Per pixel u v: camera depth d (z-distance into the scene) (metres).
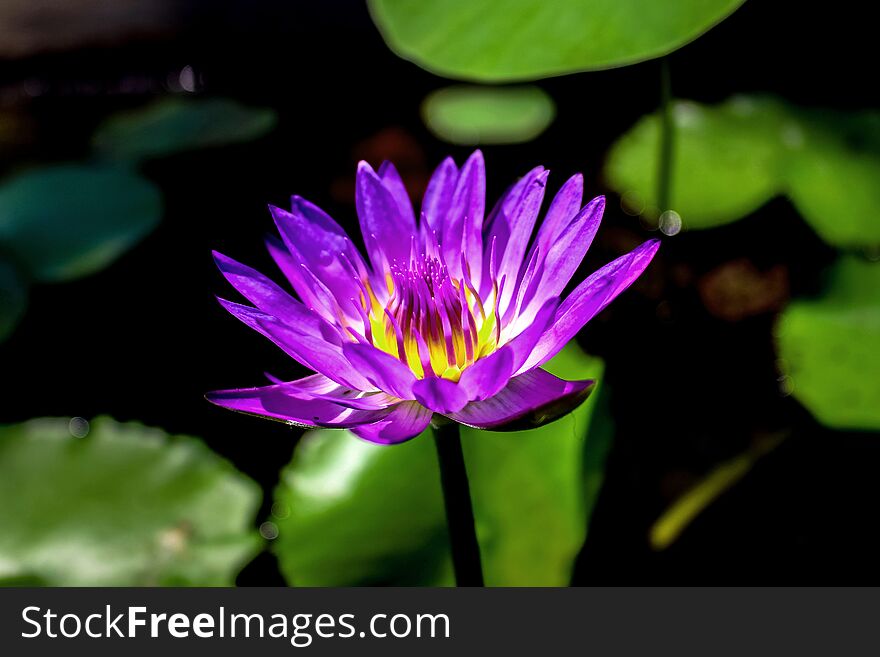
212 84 0.67
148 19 0.69
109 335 0.51
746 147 0.56
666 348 0.51
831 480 0.46
